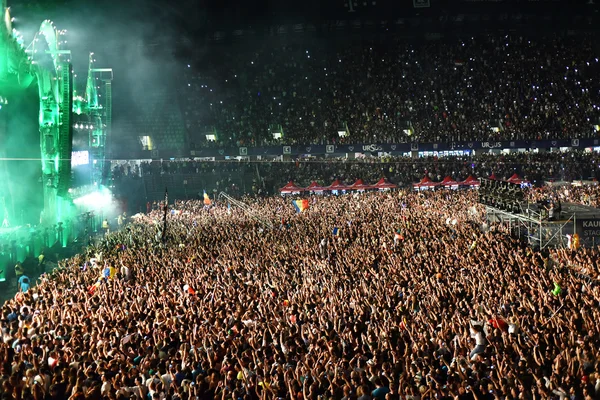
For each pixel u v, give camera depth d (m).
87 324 18.94
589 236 35.44
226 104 87.19
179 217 54.88
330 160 79.25
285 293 23.62
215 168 78.25
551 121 81.31
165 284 26.45
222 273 28.30
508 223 40.25
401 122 82.38
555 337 15.91
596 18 96.25
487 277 23.38
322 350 15.86
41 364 15.28
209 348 15.93
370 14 92.69
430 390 12.45
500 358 14.49
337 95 87.19
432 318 18.73
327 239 35.69
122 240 42.94
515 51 92.38
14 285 34.19
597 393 12.41
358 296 21.36
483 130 80.62
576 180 70.94
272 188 75.25
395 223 40.97
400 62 91.75
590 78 87.88
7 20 39.22
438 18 95.31
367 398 12.70
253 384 13.66
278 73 92.19
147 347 16.88
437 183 66.81
